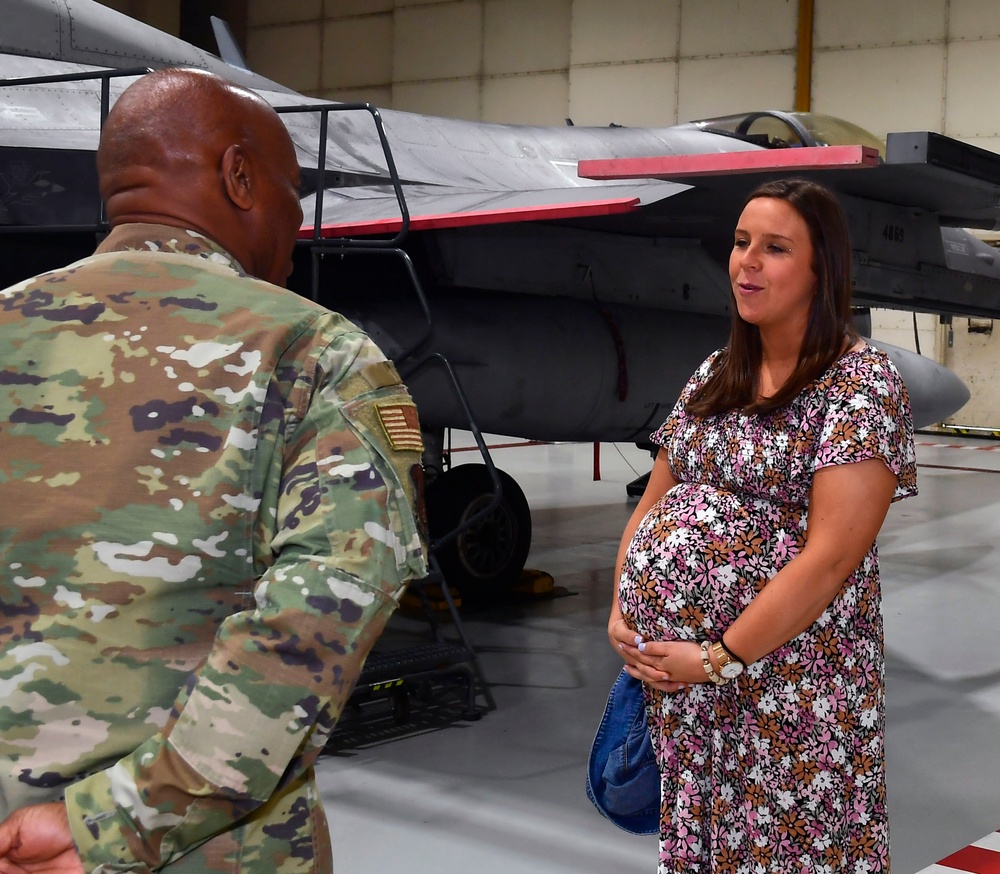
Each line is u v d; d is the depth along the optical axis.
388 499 1.12
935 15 13.80
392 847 2.81
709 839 1.98
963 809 3.13
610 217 5.05
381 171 5.17
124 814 1.03
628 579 2.02
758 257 1.92
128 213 1.25
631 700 2.16
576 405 5.23
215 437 1.11
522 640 4.85
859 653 1.91
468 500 5.33
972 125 13.77
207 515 1.09
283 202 1.34
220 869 1.12
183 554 1.09
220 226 1.26
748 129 7.39
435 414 4.84
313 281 3.55
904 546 7.14
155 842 1.04
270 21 17.88
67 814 1.04
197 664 1.11
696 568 1.92
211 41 18.44
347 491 1.10
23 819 1.05
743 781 1.92
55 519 1.09
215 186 1.26
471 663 4.47
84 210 3.99
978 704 4.09
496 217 3.43
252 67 18.14
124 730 1.09
